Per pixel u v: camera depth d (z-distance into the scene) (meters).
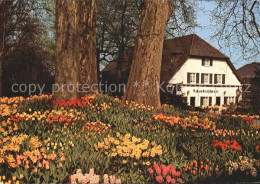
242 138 6.21
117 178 3.86
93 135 5.57
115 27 23.50
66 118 6.68
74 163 4.01
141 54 9.62
